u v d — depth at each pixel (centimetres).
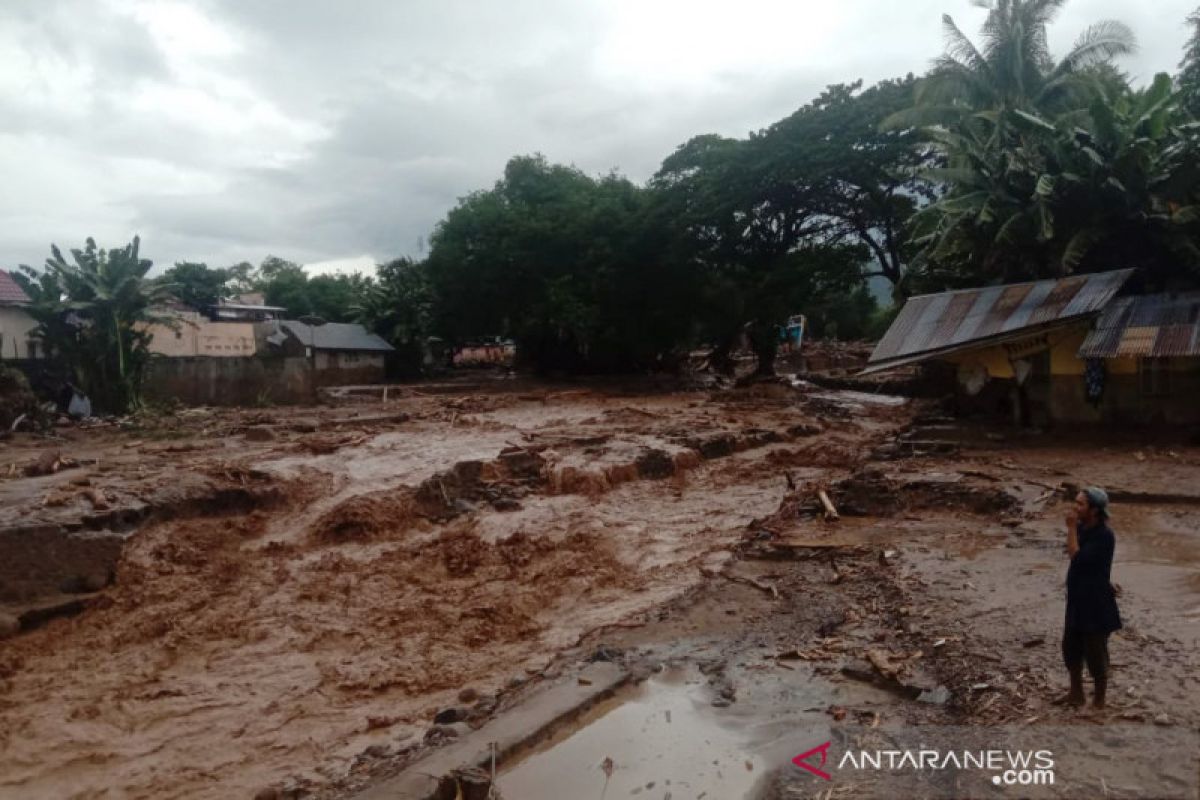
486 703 830
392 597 1319
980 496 1534
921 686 753
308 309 6350
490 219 4694
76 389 3152
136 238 3306
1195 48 3073
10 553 1268
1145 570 1065
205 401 3800
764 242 4519
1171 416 2036
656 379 4681
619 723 742
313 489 1952
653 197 4616
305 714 912
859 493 1630
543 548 1538
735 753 668
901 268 4284
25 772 803
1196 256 2142
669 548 1533
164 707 938
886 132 3716
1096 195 2261
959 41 2884
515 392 4144
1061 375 2167
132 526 1562
